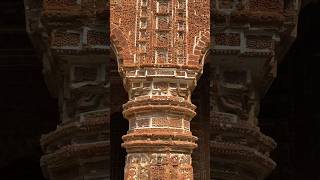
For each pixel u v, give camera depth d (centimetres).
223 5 965
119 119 890
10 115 1675
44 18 963
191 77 722
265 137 1041
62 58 989
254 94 1041
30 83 1680
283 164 1576
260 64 997
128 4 736
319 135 1559
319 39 1579
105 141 992
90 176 1003
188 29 730
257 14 959
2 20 1655
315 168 1555
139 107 713
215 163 1000
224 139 998
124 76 726
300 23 1581
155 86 720
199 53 729
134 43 727
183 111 715
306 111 1577
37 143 1670
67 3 970
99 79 1002
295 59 1591
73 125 1003
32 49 1666
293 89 1591
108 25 970
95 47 967
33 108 1677
